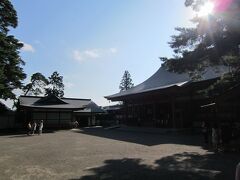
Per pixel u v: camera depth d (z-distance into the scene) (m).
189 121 30.75
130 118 41.78
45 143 21.27
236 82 17.77
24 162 13.12
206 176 9.76
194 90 30.44
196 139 22.58
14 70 35.34
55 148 18.11
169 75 38.81
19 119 41.69
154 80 41.09
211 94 19.11
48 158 14.13
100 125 52.19
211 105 19.12
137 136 26.70
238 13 14.37
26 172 10.91
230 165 11.62
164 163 12.30
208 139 19.83
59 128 41.75
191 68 17.36
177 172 10.48
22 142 22.30
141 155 14.72
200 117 29.50
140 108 39.88
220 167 11.23
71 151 16.56
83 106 44.69
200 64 17.38
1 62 33.00
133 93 36.09
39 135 29.72
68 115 42.88
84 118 50.38
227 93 16.61
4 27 35.16
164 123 33.91
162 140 22.36
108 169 11.16
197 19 16.44
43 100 42.38
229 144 16.61
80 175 10.20
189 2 16.75
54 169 11.36
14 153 16.11
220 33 15.29
